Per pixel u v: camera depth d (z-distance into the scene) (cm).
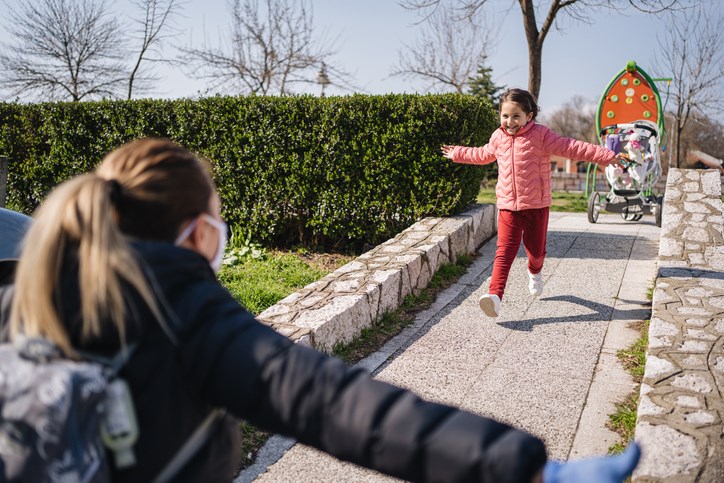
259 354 114
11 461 106
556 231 878
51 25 2220
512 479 101
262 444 355
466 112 757
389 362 463
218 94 838
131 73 2108
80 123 912
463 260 726
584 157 514
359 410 109
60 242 116
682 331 414
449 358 467
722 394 328
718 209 676
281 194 824
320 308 490
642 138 966
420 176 772
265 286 648
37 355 110
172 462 116
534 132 521
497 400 398
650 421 302
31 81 2242
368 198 797
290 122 806
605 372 433
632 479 267
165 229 128
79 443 106
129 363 112
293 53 2312
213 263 139
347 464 335
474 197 848
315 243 839
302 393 111
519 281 645
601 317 538
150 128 874
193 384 116
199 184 133
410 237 698
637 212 1009
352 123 788
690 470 268
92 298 110
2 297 126
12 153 955
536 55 1458
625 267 683
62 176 932
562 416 375
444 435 106
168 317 116
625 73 995
